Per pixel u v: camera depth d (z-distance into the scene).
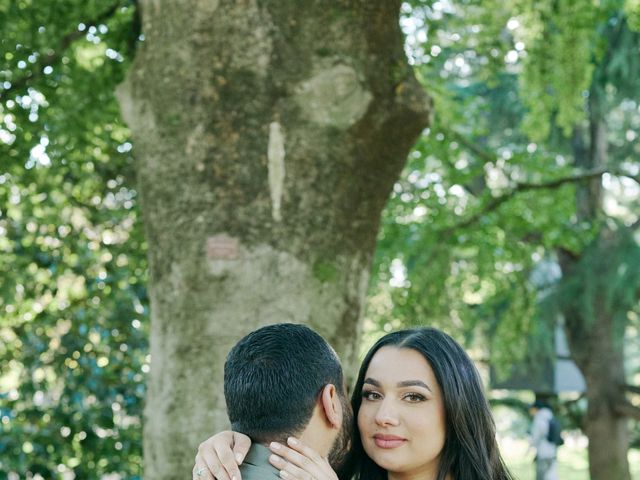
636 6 7.86
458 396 2.31
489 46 8.70
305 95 3.67
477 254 11.05
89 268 6.92
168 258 3.71
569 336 13.33
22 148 6.84
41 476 6.25
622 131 13.16
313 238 3.67
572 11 7.57
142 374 6.57
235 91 3.67
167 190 3.72
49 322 6.57
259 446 2.01
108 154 7.29
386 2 3.81
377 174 3.83
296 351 2.06
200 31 3.70
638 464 21.36
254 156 3.66
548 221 10.62
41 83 6.72
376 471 2.45
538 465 12.61
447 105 9.73
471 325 12.01
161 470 3.68
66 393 6.31
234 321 3.60
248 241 3.63
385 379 2.32
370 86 3.73
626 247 11.88
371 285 10.88
